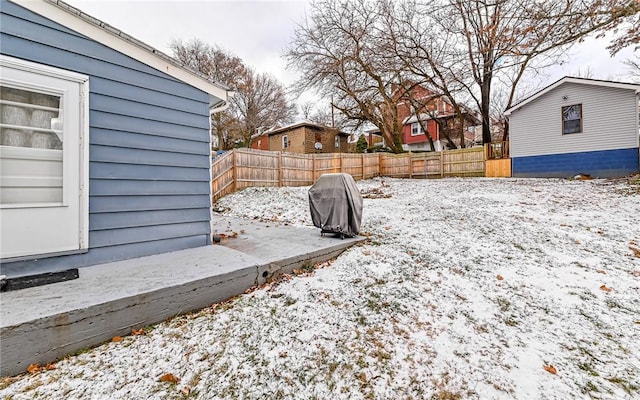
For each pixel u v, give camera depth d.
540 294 3.01
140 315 2.38
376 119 16.86
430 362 2.09
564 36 8.20
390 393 1.82
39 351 1.93
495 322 2.57
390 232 5.22
